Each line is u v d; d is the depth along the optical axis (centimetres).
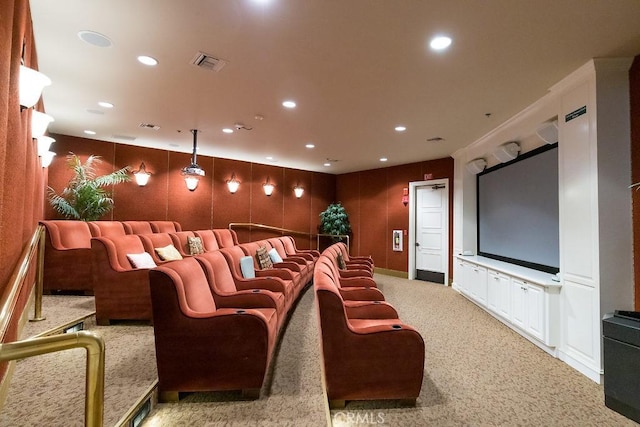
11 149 171
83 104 409
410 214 744
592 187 280
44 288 409
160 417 200
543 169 398
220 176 739
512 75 309
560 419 215
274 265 503
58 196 549
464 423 207
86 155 593
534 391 249
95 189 550
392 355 218
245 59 287
